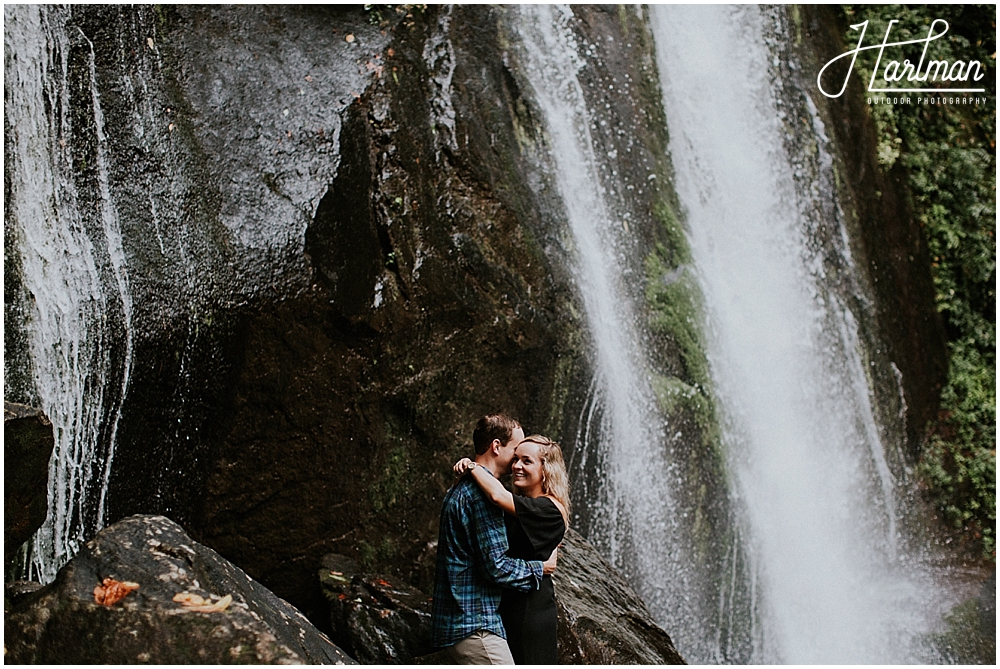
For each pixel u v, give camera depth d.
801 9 11.18
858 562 9.34
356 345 6.16
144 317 5.58
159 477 5.51
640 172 8.88
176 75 6.36
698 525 7.95
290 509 5.85
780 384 9.27
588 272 7.89
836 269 10.38
